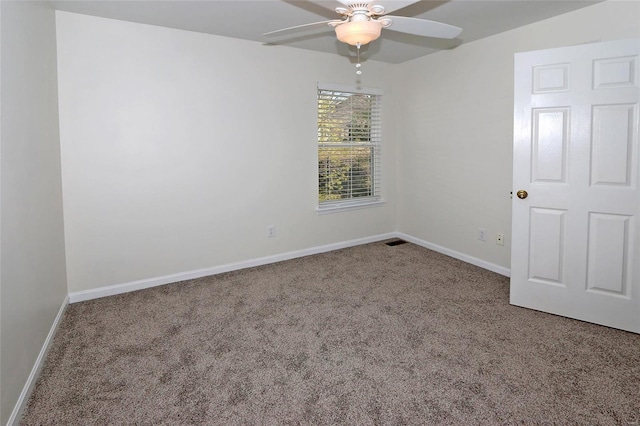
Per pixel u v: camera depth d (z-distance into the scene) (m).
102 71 2.91
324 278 3.41
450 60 3.81
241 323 2.55
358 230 4.53
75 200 2.89
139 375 1.97
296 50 3.82
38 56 2.29
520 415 1.62
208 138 3.43
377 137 4.56
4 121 1.68
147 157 3.16
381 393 1.79
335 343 2.27
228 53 3.45
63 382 1.91
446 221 4.07
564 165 2.46
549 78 2.44
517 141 2.61
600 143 2.33
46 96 2.44
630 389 1.78
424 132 4.23
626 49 2.20
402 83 4.48
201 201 3.45
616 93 2.25
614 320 2.38
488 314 2.62
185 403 1.75
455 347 2.19
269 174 3.80
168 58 3.17
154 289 3.20
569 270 2.50
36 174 2.15
